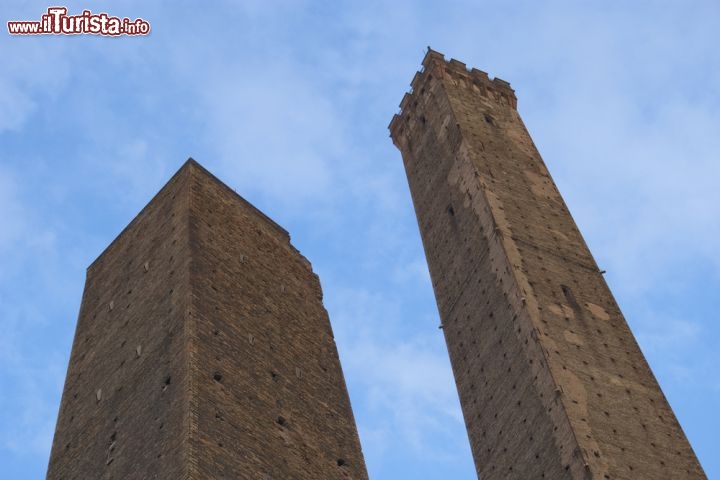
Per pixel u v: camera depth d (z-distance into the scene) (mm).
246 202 52750
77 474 39938
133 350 43312
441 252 72875
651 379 60688
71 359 47094
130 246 50969
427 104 85000
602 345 61688
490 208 70000
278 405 41000
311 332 47406
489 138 78938
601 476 52375
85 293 51031
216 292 44281
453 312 68562
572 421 55062
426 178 79562
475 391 63219
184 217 48062
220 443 36906
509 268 65125
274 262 50125
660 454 55406
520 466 57062
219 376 39812
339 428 42812
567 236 70688
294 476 38375
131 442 38719
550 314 62375
